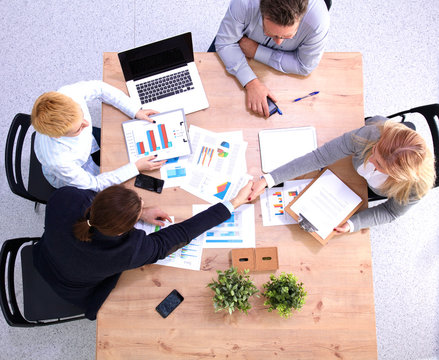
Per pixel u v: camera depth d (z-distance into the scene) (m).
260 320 1.38
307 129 1.52
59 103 1.25
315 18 1.35
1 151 2.24
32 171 1.71
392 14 2.40
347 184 1.46
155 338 1.37
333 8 2.41
